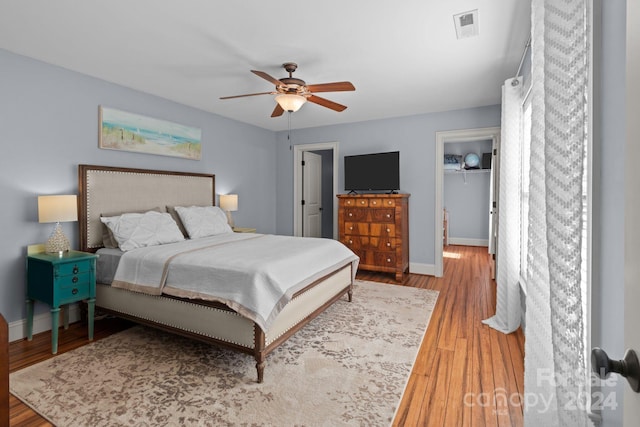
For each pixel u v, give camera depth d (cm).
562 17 95
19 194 279
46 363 234
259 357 210
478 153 761
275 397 194
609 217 101
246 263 236
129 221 315
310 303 274
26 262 283
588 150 113
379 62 301
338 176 549
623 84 90
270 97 399
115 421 173
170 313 254
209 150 466
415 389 203
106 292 292
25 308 283
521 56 287
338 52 280
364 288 419
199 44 265
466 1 209
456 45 268
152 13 222
